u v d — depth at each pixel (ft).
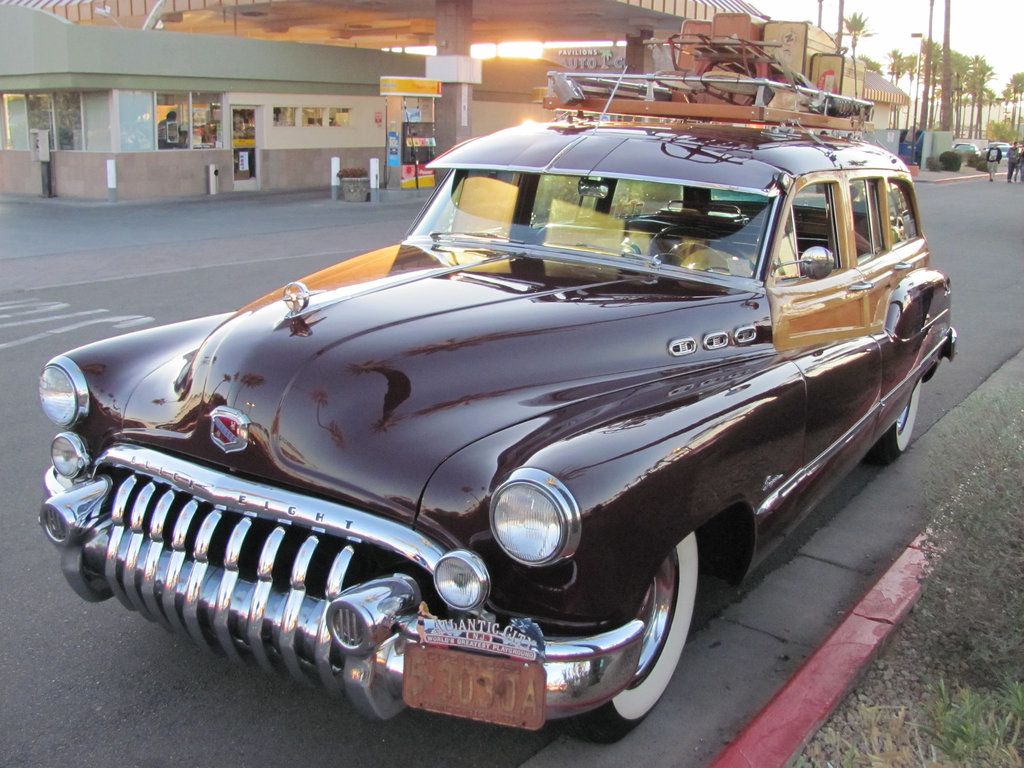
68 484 10.94
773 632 12.58
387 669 8.30
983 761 9.17
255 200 75.25
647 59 107.76
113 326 29.58
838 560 14.80
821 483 12.81
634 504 8.43
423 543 8.41
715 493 9.57
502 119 110.22
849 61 21.22
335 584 8.55
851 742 9.79
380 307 10.62
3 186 77.41
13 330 28.94
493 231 13.84
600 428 8.94
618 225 13.08
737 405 10.22
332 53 87.30
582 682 8.21
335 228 58.34
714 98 16.75
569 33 113.19
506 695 8.05
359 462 8.87
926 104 189.06
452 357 9.76
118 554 9.73
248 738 10.16
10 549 14.47
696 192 12.84
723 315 11.64
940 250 54.65
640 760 9.94
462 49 80.38
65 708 10.56
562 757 9.96
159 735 10.16
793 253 12.92
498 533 8.03
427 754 9.99
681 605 10.44
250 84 80.59
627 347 10.64
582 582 8.21
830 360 12.82
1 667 11.32
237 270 41.32
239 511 9.21
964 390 24.62
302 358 9.65
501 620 8.45
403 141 77.92
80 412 10.85
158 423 10.20
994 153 154.61
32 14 68.85
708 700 11.00
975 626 10.78
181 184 76.74
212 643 9.27
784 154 13.30
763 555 11.47
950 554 11.37
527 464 8.16
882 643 11.54
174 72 74.13
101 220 60.49
